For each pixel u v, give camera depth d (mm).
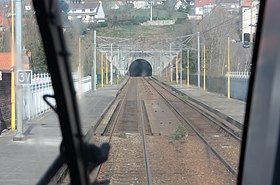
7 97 26422
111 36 80062
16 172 14484
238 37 55500
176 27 90062
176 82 101250
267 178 4918
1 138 22359
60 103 3559
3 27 32406
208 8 76188
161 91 79875
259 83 5141
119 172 16844
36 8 3266
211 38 72438
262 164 5023
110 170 17219
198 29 78188
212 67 73188
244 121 5730
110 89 80312
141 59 134125
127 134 27719
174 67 111875
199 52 77750
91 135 4609
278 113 4867
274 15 4938
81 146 3842
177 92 75188
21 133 21609
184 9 88688
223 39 65188
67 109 3594
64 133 3684
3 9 32188
